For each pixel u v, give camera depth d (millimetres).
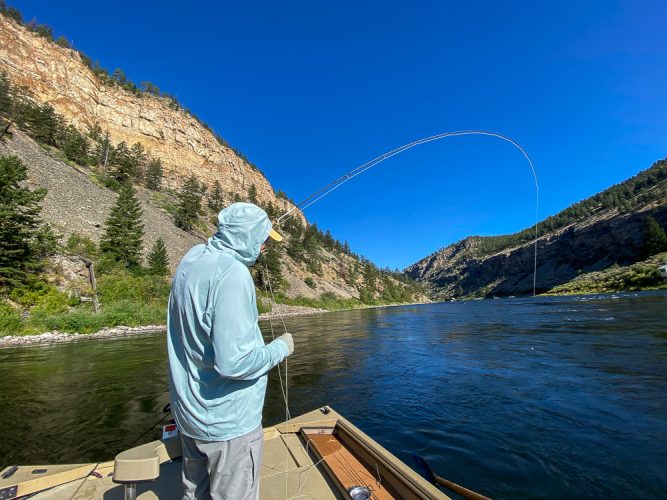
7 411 6352
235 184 120250
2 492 2199
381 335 17531
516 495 3396
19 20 84250
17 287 22000
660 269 56188
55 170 46094
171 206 66875
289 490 2303
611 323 15938
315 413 3584
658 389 6270
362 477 2393
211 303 1425
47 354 13023
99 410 6359
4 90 58281
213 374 1499
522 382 7301
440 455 4293
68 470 2494
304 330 21688
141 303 28391
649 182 131375
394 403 6457
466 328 18578
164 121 106188
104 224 40156
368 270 122938
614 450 4211
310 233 111438
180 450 1885
